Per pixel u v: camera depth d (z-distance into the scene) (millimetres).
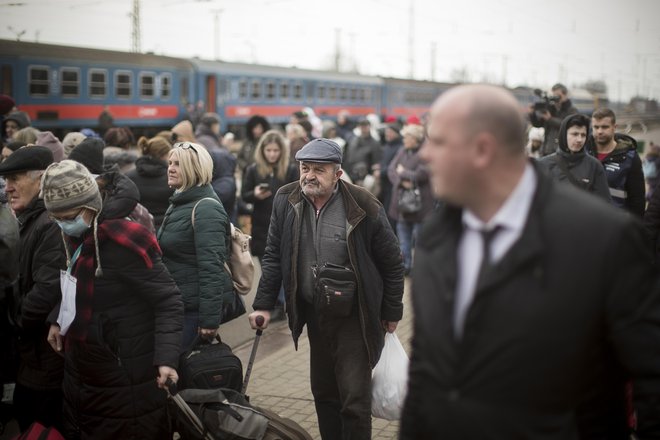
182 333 3500
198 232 3771
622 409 1931
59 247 3496
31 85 23359
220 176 6453
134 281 3178
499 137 1749
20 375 3801
